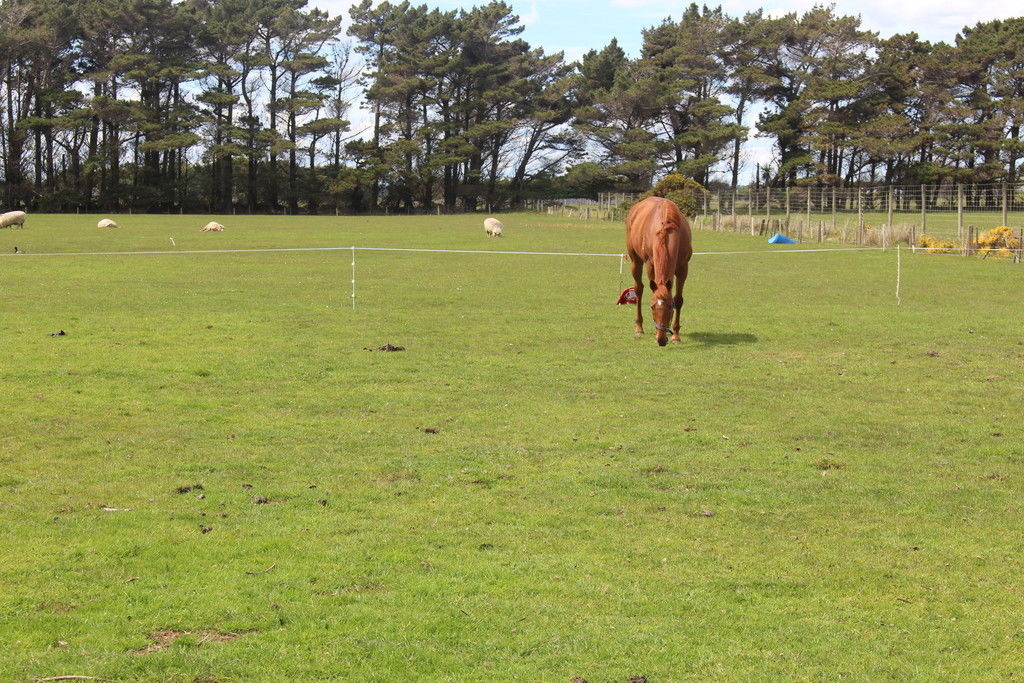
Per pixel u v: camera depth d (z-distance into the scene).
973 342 16.45
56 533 7.59
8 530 7.64
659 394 12.58
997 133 83.94
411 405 11.95
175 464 9.45
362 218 84.88
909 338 16.88
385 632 6.00
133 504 8.30
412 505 8.38
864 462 9.68
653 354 15.31
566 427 10.96
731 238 48.62
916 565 7.12
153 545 7.36
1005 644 5.91
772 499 8.58
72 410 11.47
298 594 6.54
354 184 102.62
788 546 7.48
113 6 96.06
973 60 87.19
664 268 14.78
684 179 69.62
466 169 113.19
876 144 83.44
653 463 9.61
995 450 10.05
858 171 95.12
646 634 6.00
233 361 14.51
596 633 6.01
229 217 83.50
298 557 7.18
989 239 34.22
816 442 10.39
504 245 42.53
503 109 110.19
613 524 7.95
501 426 10.99
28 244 39.78
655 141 96.31
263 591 6.57
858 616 6.28
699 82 98.94
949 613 6.34
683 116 100.06
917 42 90.62
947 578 6.89
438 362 14.62
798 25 91.56
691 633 6.03
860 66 89.69
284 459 9.68
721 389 12.87
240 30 100.88
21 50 93.31
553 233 54.41
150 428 10.77
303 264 30.62
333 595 6.54
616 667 5.61
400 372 13.88
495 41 109.19
